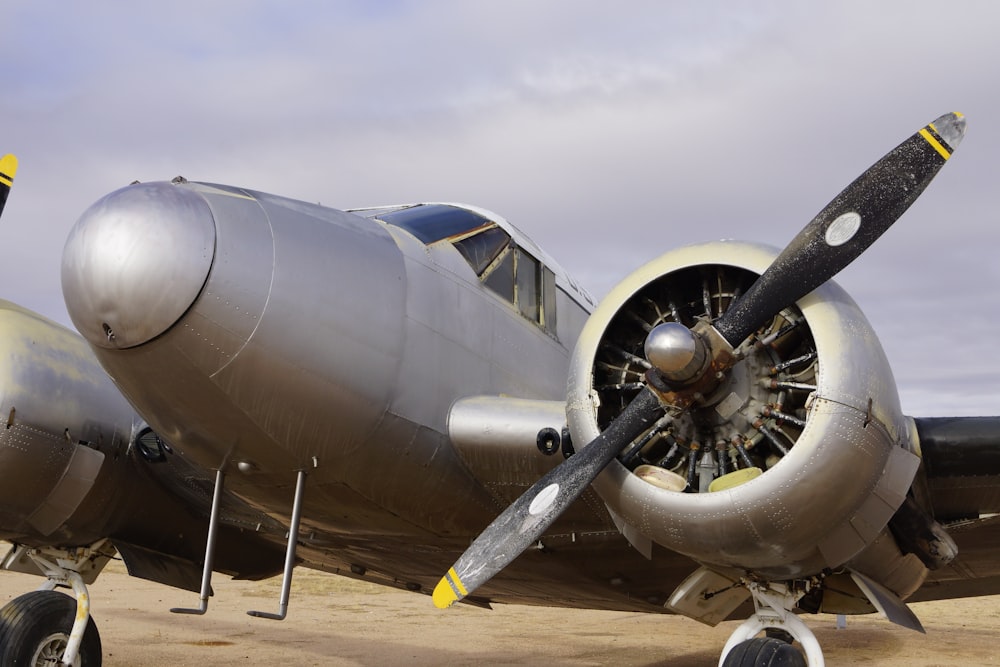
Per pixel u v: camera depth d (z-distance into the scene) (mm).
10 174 6051
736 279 4910
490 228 6242
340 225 5289
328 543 6672
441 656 10805
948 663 11195
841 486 4238
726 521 4301
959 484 4973
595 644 12828
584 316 7125
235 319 4648
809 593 5336
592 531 5777
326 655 10523
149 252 4512
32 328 5957
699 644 13094
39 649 6098
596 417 4688
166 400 4891
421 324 5387
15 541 6277
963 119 4617
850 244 4465
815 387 4375
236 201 4898
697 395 4473
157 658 9680
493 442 5348
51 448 5809
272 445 5094
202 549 7059
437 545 6262
